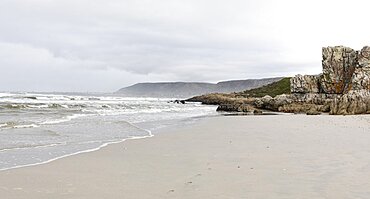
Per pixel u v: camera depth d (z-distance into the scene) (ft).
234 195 25.08
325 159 37.93
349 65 203.82
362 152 42.19
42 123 84.48
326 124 86.89
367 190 25.66
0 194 25.79
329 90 201.57
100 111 152.56
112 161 39.73
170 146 51.34
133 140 58.59
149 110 180.34
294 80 212.64
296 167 34.19
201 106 273.54
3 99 218.38
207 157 41.39
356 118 111.96
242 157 40.81
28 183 29.32
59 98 276.21
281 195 24.84
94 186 28.30
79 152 46.14
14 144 51.83
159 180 30.19
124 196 25.34
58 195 25.66
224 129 76.48
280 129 73.92
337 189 25.99
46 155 43.62
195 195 25.25
